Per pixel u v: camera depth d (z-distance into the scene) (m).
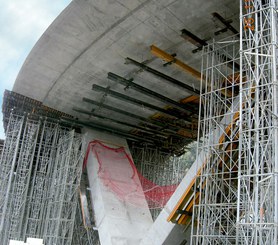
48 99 28.66
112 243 23.83
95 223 26.27
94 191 27.56
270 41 13.52
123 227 25.14
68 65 24.45
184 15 19.03
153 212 32.03
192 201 19.52
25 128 29.39
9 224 27.53
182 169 43.06
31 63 24.75
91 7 19.30
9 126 29.56
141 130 32.91
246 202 13.84
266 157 12.99
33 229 28.16
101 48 22.48
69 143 27.81
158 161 35.41
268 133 12.76
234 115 17.56
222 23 18.80
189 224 20.52
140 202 27.97
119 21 20.05
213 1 17.84
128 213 26.45
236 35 18.66
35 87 27.50
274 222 11.04
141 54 22.72
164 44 21.61
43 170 29.41
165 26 20.05
